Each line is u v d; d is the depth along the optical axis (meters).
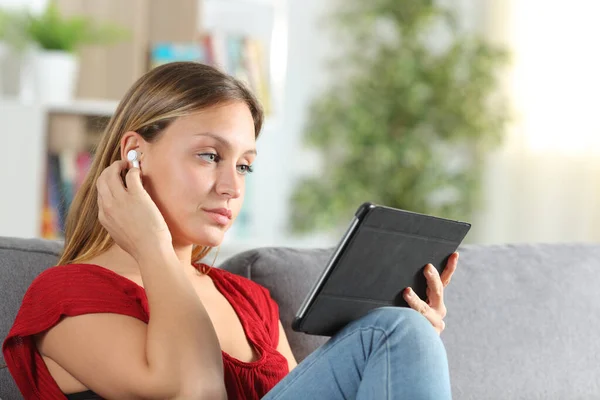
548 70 5.24
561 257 2.37
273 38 4.89
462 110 5.23
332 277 1.49
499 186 5.43
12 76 4.52
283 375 1.84
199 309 1.57
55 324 1.55
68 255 1.78
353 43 5.46
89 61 4.50
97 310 1.55
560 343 2.22
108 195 1.66
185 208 1.69
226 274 1.98
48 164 4.45
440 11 5.34
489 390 2.10
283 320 2.04
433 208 5.34
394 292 1.66
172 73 1.74
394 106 5.28
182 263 1.83
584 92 5.09
